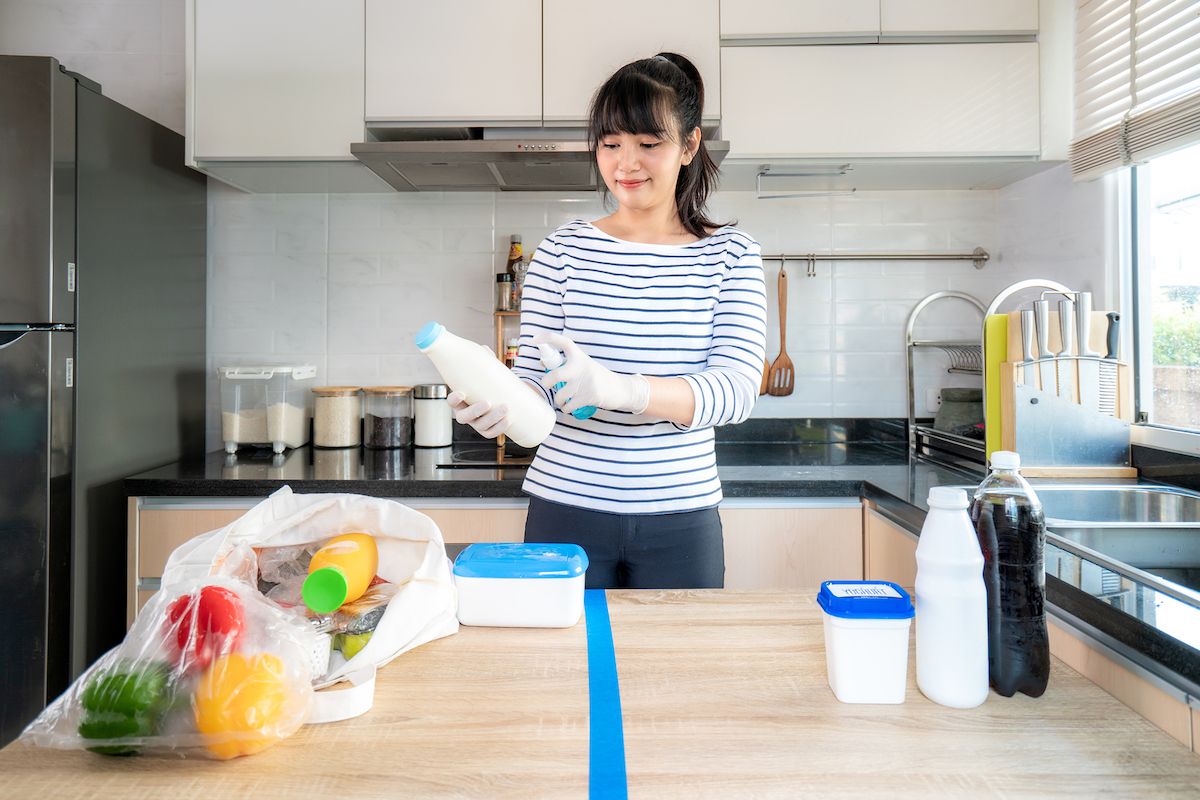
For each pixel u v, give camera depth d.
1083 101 1.86
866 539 1.70
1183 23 1.53
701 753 0.59
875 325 2.29
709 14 1.88
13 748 0.59
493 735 0.61
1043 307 1.56
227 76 1.90
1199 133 1.46
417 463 1.92
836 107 1.90
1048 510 1.45
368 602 0.78
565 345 0.92
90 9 2.24
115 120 1.78
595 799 0.52
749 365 1.14
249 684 0.57
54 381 1.60
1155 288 1.68
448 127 1.89
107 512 1.75
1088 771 0.56
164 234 2.01
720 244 1.21
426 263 2.28
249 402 2.11
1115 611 0.72
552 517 1.19
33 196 1.57
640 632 0.84
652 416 1.11
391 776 0.55
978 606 0.67
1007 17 1.88
